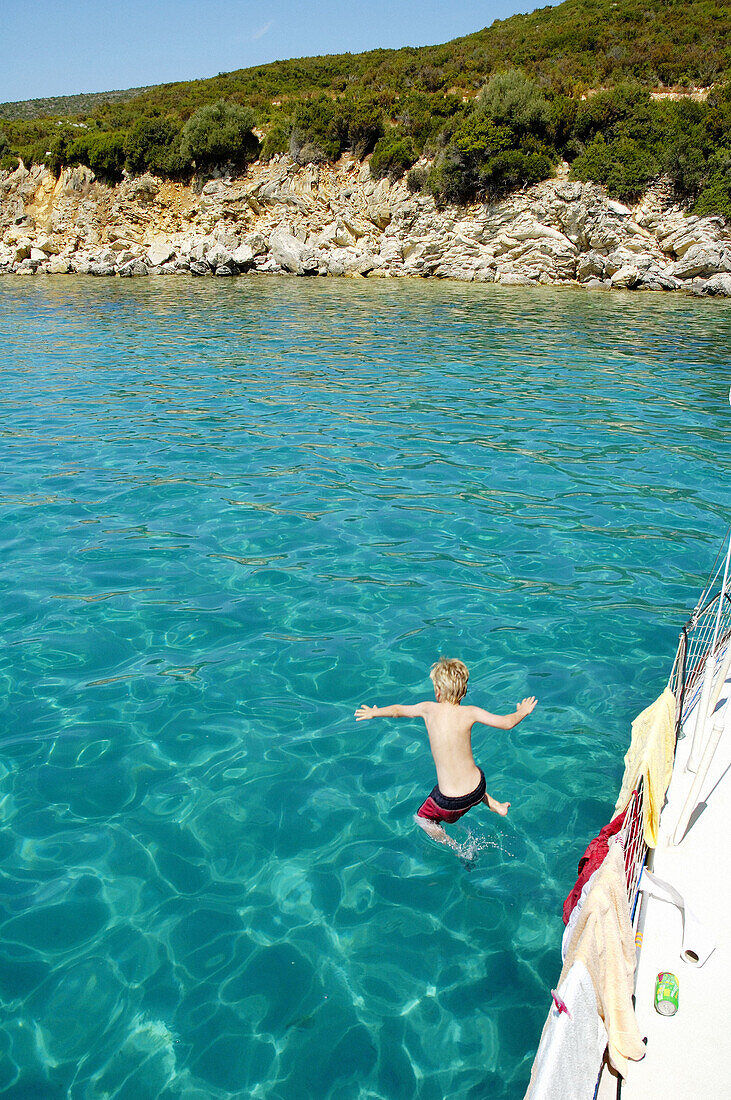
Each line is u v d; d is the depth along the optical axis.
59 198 55.28
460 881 4.81
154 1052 3.75
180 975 4.16
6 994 4.03
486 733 6.22
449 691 5.05
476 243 43.62
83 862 4.90
